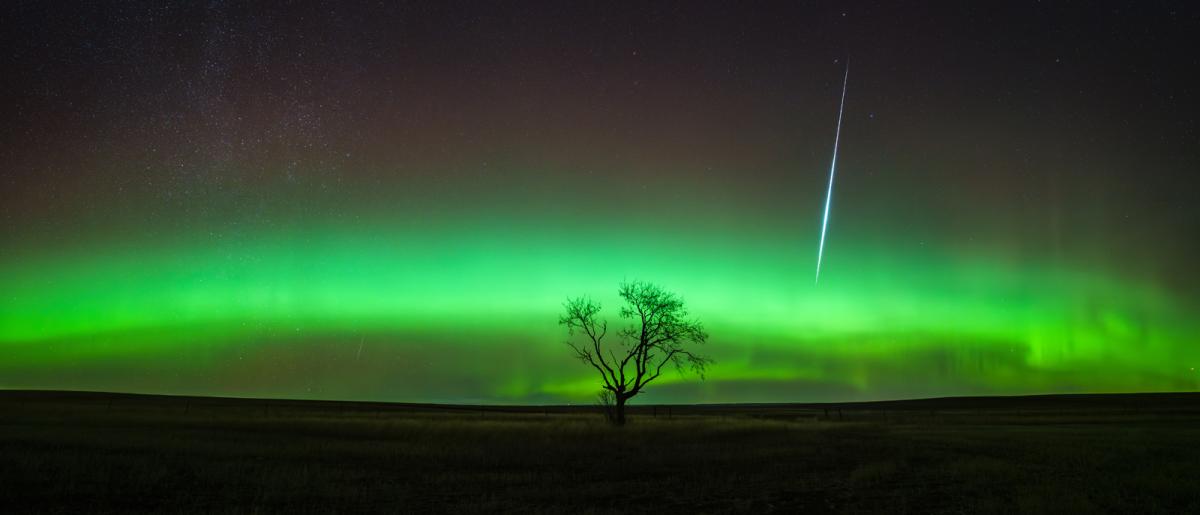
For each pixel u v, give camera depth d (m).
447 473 22.70
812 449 30.19
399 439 34.28
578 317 48.88
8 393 106.06
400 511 16.48
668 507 17.33
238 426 40.06
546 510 16.08
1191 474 21.14
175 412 56.06
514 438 35.00
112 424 39.88
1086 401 109.88
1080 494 17.44
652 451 29.02
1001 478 21.17
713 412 92.19
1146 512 15.90
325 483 20.08
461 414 68.38
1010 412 78.62
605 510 16.14
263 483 19.75
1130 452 27.47
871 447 31.14
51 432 32.97
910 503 17.67
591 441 33.69
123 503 16.91
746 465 25.06
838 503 17.88
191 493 18.33
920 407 107.06
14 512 15.63
